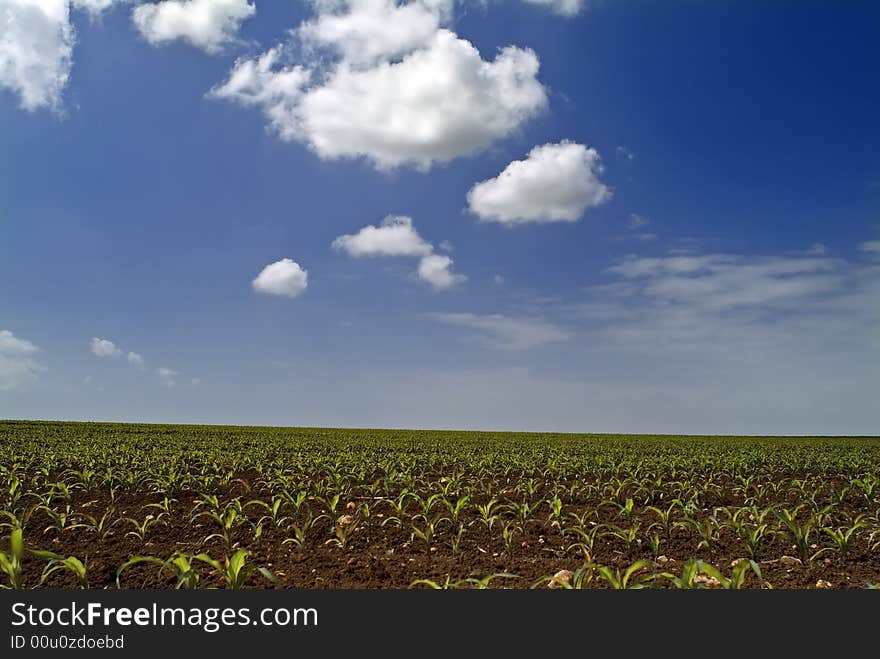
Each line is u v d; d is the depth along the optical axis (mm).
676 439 42531
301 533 9383
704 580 7789
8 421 44125
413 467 19750
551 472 19234
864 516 12023
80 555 8891
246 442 31281
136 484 14867
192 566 8383
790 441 39969
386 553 9250
